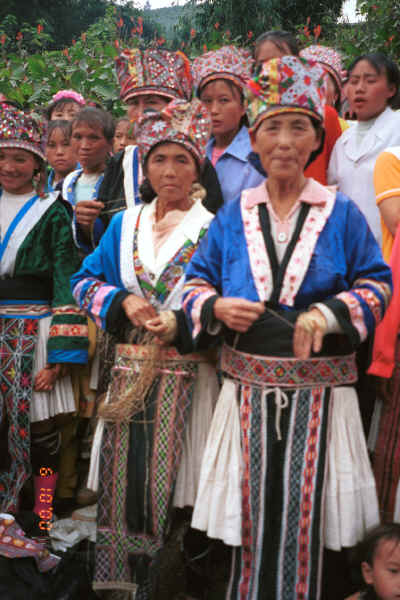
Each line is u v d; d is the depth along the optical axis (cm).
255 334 196
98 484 223
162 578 225
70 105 439
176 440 213
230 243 201
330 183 294
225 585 240
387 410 234
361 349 252
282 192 198
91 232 284
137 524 216
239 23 1210
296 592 192
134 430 218
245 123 296
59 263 284
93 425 312
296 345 183
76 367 290
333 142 301
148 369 216
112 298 216
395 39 618
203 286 204
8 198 288
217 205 259
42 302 287
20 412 277
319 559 191
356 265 197
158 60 299
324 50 338
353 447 197
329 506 193
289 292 192
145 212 232
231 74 283
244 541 196
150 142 216
